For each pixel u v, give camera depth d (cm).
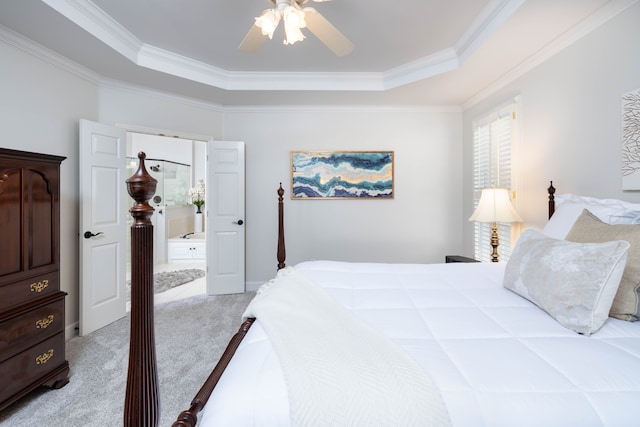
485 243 313
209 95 325
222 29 226
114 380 187
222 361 104
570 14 181
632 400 67
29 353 164
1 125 203
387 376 71
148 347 71
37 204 174
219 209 354
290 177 368
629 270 108
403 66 286
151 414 70
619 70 168
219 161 352
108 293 270
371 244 370
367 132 367
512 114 260
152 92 308
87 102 265
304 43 246
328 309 115
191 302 327
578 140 196
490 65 252
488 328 101
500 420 64
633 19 160
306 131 367
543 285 115
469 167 348
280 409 65
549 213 204
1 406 151
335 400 65
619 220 140
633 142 160
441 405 65
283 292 128
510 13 182
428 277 166
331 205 369
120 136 281
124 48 235
